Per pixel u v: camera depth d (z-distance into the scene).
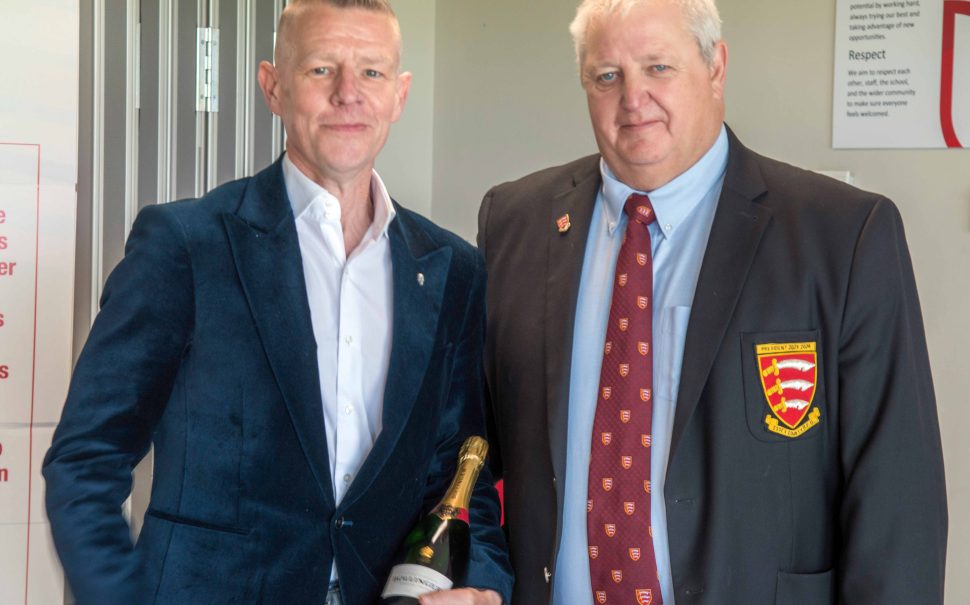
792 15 2.92
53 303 2.09
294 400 1.57
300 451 1.58
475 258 1.88
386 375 1.67
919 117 2.77
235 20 2.53
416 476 1.73
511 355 1.97
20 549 2.08
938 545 1.75
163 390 1.54
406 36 3.44
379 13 1.65
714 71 1.88
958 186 2.74
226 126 2.54
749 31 2.98
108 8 2.35
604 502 1.81
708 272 1.80
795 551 1.77
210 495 1.54
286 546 1.56
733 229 1.83
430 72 3.53
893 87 2.80
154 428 1.56
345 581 1.60
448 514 1.71
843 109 2.86
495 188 2.20
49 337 2.09
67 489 1.46
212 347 1.56
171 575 1.51
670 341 1.82
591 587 1.82
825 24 2.88
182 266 1.55
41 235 2.08
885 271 1.76
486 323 1.98
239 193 1.67
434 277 1.76
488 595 1.73
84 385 1.50
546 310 1.92
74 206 2.10
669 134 1.80
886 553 1.72
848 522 1.77
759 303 1.78
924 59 2.76
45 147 2.08
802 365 1.76
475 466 1.78
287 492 1.57
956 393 2.74
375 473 1.62
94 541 1.45
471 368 1.87
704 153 1.88
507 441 1.96
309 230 1.67
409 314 1.70
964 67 2.72
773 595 1.75
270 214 1.64
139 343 1.52
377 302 1.70
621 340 1.83
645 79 1.79
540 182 2.11
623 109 1.80
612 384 1.83
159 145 2.43
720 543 1.73
